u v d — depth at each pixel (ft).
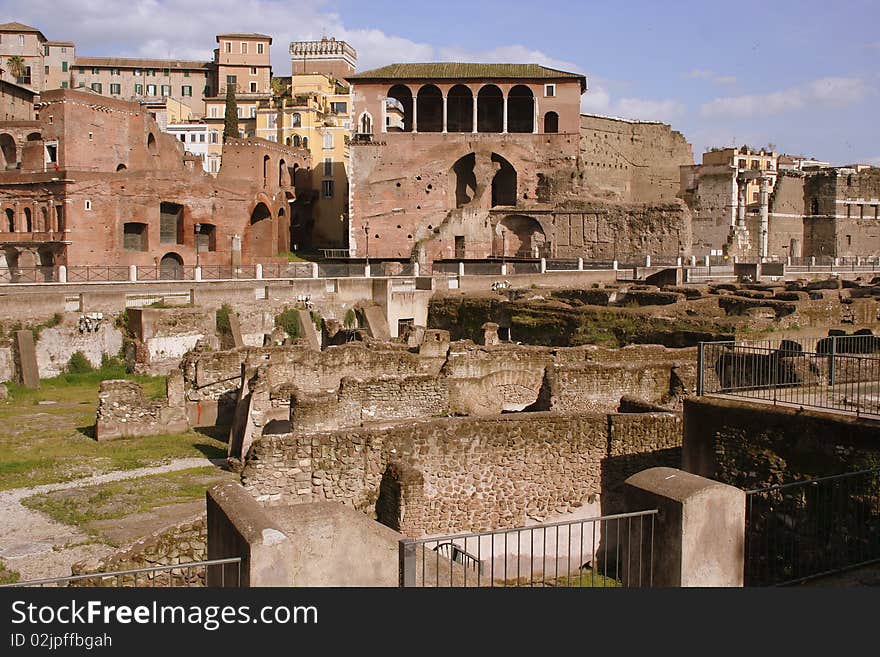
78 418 112.27
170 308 157.07
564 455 57.82
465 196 326.24
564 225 306.76
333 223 384.47
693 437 52.95
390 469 53.16
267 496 51.55
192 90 494.59
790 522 47.09
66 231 248.73
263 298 176.35
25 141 293.02
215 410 106.52
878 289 162.40
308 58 461.78
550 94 317.83
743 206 352.69
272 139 390.01
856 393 53.93
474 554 55.36
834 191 364.79
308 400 73.92
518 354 90.53
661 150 352.69
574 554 57.82
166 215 278.26
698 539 34.45
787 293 149.07
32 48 460.55
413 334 133.90
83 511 71.31
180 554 43.47
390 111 442.50
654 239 296.92
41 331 143.95
